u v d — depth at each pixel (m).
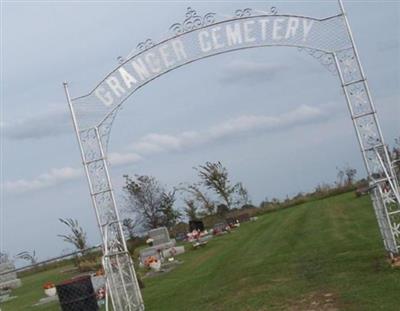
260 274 14.92
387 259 12.92
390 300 9.45
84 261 29.48
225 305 11.79
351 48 12.62
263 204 51.62
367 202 31.30
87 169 12.99
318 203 42.97
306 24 12.66
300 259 16.23
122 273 12.92
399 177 13.17
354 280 11.63
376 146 12.48
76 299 12.57
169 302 13.74
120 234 13.05
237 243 26.56
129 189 46.34
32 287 28.23
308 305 10.34
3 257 37.75
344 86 12.63
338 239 19.03
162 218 46.38
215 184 49.72
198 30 12.83
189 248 30.20
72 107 12.98
